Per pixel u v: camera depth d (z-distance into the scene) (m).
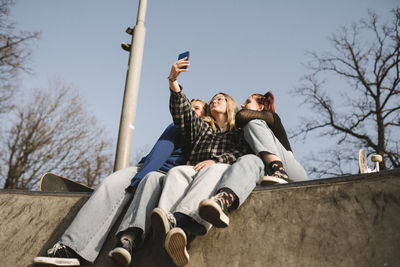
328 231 1.97
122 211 2.67
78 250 2.37
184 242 2.03
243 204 2.33
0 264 2.63
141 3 5.45
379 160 3.44
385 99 12.84
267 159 2.64
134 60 5.07
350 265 1.80
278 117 3.12
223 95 3.48
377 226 1.87
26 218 2.92
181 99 3.03
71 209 2.87
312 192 2.19
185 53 3.03
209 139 3.07
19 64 14.48
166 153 2.94
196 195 2.28
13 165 14.54
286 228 2.10
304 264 1.90
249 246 2.11
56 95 15.72
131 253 2.29
